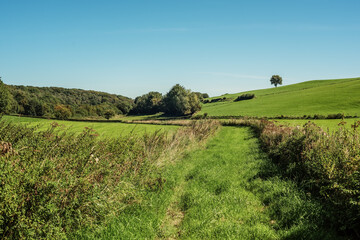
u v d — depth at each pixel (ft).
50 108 292.81
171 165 30.94
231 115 219.20
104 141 25.03
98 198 14.96
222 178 27.09
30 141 19.36
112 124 146.20
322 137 27.71
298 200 18.90
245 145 52.13
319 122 112.57
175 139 40.96
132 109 418.51
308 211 17.19
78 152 19.15
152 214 17.17
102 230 14.14
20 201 11.13
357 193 15.17
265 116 173.47
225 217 17.66
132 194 18.26
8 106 194.18
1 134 19.17
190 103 296.51
